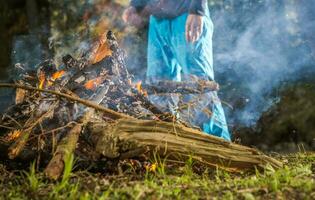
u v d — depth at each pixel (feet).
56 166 11.75
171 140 12.32
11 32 28.89
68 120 13.00
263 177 11.78
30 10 28.78
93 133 12.53
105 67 13.92
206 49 15.98
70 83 13.79
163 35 16.19
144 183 11.41
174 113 14.17
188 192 10.94
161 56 16.30
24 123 13.66
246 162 12.25
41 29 28.45
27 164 12.89
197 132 12.55
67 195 10.85
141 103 13.87
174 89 14.39
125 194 10.77
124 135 12.25
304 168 12.48
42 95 13.65
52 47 27.30
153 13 16.17
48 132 12.57
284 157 15.15
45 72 14.03
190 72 15.88
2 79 26.89
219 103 15.31
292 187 11.16
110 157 12.11
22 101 13.87
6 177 12.12
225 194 10.88
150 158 12.37
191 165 12.26
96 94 13.43
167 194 10.85
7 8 29.25
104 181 11.52
